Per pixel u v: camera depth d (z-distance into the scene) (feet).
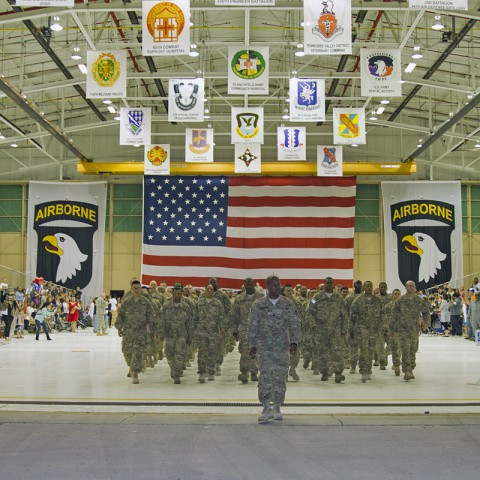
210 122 124.36
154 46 51.67
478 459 19.65
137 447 21.27
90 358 55.52
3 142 109.09
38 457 19.95
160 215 116.78
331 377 42.65
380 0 69.92
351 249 115.14
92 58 63.31
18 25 82.48
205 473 18.12
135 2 62.80
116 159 125.59
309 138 124.98
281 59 102.06
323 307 39.78
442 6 46.03
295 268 114.62
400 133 125.29
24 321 94.38
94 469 18.54
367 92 62.64
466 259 124.36
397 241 119.85
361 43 74.54
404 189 120.78
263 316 26.35
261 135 79.15
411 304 40.83
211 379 41.32
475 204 125.49
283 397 26.05
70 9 62.54
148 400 31.76
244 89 62.95
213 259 115.34
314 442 21.98
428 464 19.04
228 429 24.20
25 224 125.59
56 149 127.44
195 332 40.78
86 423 25.40
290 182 116.98
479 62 94.27
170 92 70.18
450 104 114.21
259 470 18.44
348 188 116.67
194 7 60.64
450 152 120.47
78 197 122.62
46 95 110.73
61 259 121.39
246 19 67.26
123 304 39.47
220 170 116.78
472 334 81.66
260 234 115.75
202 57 80.28
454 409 28.76
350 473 18.08
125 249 125.39
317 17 51.60
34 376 42.14
